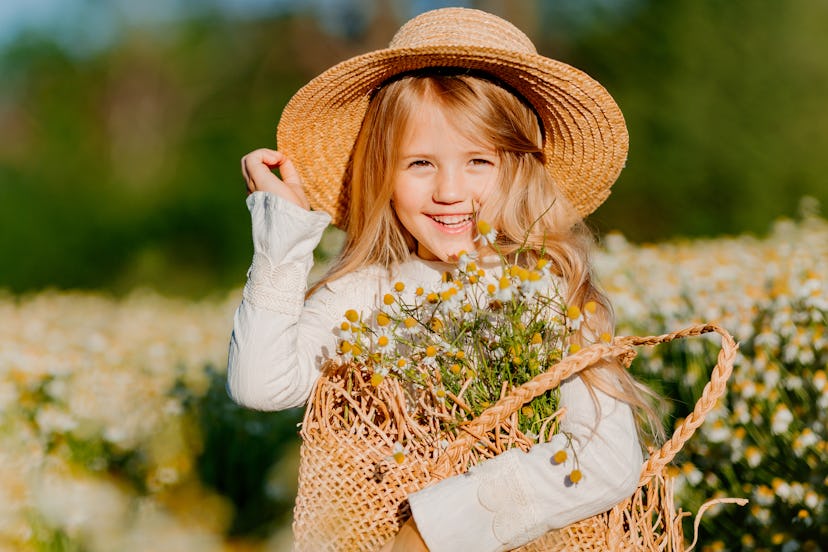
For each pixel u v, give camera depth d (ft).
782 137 34.37
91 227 42.73
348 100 7.29
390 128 6.87
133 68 48.06
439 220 6.88
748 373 9.57
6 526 9.36
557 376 5.47
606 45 38.22
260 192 6.47
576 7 39.60
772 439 9.19
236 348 6.28
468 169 6.85
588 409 5.88
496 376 5.95
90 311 21.31
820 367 9.48
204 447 11.28
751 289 10.74
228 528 10.55
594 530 5.77
